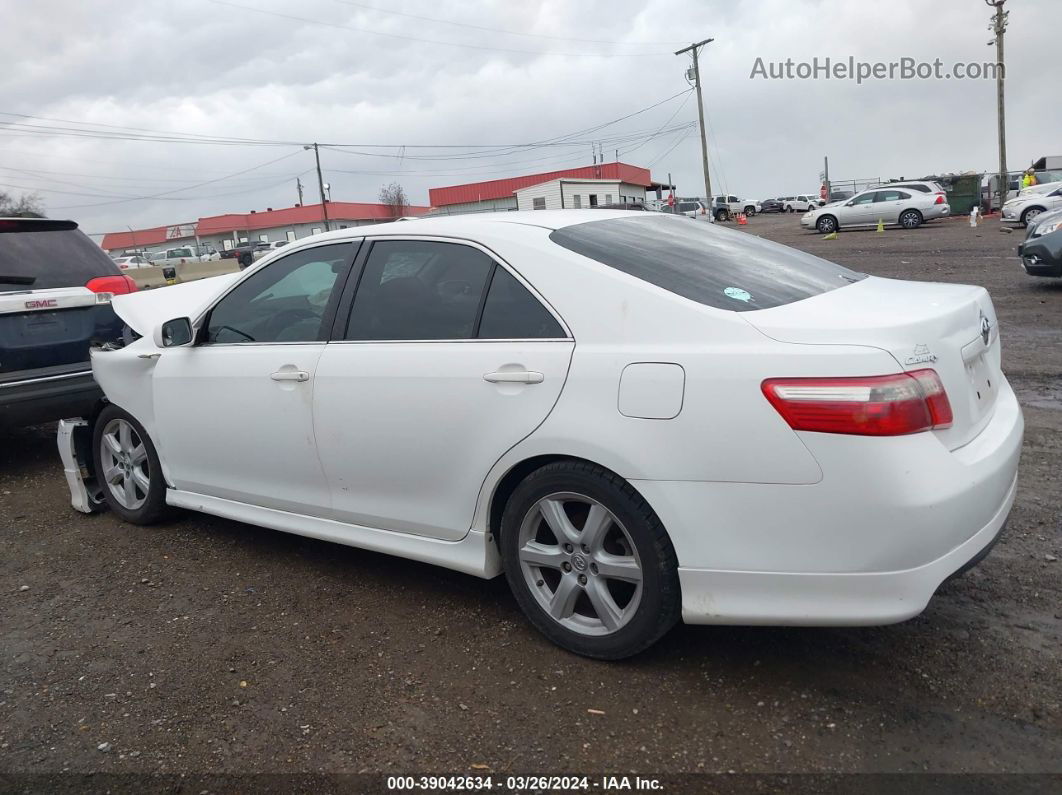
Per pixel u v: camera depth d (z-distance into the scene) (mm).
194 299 5410
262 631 3529
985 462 2711
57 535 4816
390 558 4246
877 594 2537
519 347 3072
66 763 2707
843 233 29562
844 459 2488
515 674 3082
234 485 4176
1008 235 22109
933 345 2635
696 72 44688
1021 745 2525
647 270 3025
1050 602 3340
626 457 2783
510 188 53281
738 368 2631
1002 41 36156
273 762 2664
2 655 3428
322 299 3779
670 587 2844
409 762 2629
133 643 3479
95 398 6074
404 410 3344
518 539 3176
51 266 6133
